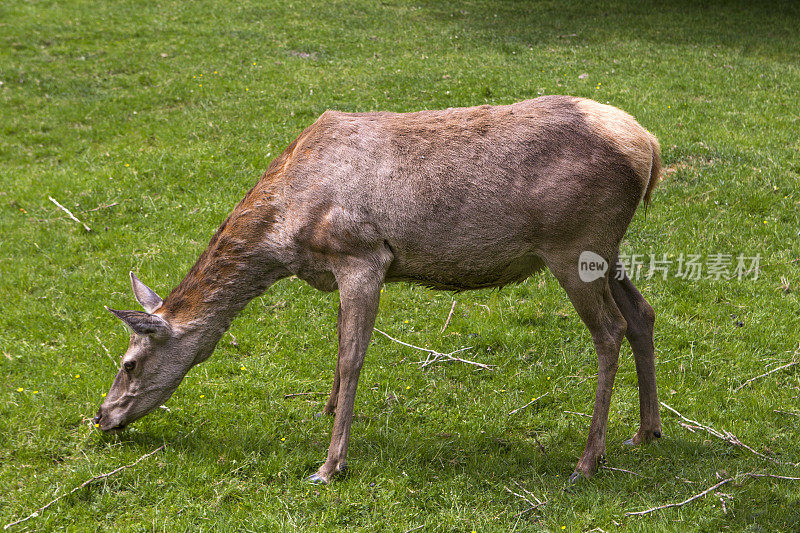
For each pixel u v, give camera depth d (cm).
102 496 477
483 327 686
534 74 1312
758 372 614
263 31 1609
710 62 1405
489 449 537
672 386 606
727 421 556
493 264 491
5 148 1071
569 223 470
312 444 539
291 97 1215
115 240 828
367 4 1870
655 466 505
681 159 970
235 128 1095
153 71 1363
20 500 473
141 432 546
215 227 848
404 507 469
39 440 535
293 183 489
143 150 1041
